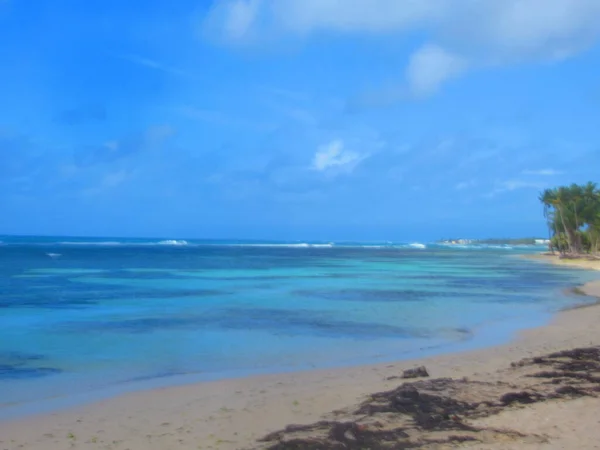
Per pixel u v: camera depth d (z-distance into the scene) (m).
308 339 16.64
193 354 14.40
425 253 141.75
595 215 90.31
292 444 6.88
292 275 49.34
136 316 22.02
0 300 27.97
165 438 7.83
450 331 18.16
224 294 31.45
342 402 9.55
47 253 101.19
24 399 10.11
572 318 21.17
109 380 11.59
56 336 17.27
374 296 30.44
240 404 9.59
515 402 8.37
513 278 46.50
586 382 9.49
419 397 8.12
